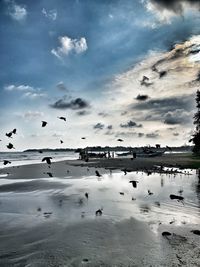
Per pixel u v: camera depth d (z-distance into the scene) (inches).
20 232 417.7
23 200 658.8
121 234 402.9
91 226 443.5
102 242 372.5
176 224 446.9
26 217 502.3
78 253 337.4
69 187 866.8
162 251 336.8
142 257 321.4
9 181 1032.8
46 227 441.4
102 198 671.8
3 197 700.7
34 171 1466.5
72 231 419.5
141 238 384.5
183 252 332.5
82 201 639.8
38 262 314.5
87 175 1235.2
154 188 806.5
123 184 917.8
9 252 343.0
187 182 922.1
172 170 1299.2
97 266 302.0
